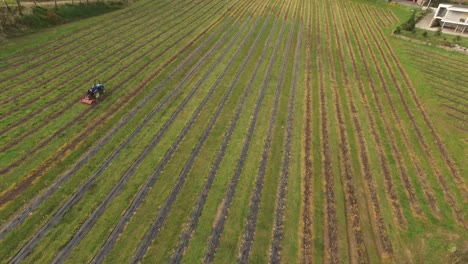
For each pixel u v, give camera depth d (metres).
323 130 26.62
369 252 17.48
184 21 46.50
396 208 20.25
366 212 19.73
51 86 27.84
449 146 26.41
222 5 55.28
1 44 33.00
